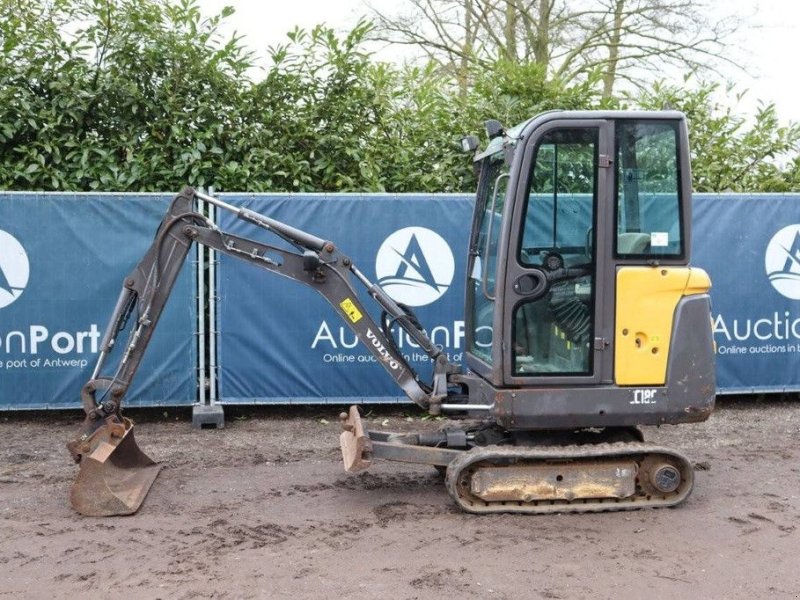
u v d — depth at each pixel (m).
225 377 7.95
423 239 8.05
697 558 4.66
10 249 7.66
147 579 4.33
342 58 9.76
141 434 7.57
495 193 5.68
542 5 16.62
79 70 9.38
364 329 5.75
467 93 11.05
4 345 7.70
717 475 6.29
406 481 6.10
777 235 8.41
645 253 5.24
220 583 4.29
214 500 5.64
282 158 9.38
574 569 4.49
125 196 7.76
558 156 5.19
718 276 8.38
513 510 5.32
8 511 5.39
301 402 8.04
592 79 10.81
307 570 4.45
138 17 9.36
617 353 5.25
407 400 8.12
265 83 9.59
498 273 5.25
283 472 6.34
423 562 4.57
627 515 5.33
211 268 7.88
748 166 10.92
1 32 9.26
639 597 4.16
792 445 7.23
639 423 5.30
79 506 5.29
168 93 9.29
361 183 9.73
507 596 4.16
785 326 8.49
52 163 9.20
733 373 8.47
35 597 4.13
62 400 7.80
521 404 5.24
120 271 7.78
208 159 9.38
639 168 5.21
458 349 8.12
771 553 4.73
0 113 8.97
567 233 5.25
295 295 7.96
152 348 7.80
